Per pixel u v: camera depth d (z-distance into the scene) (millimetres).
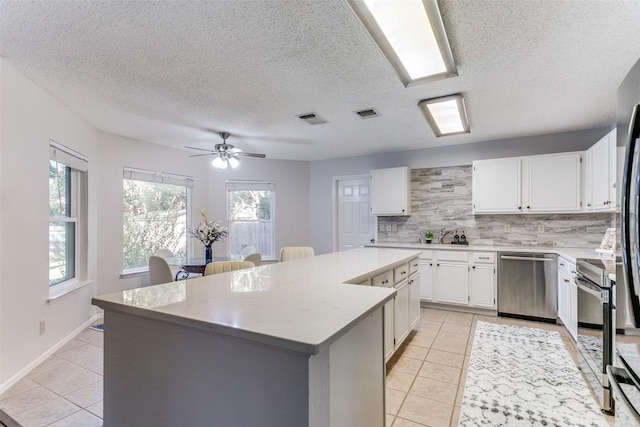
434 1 1584
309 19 1816
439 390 2277
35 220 2666
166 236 4836
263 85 2678
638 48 2090
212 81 2607
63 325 3100
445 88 2730
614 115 3406
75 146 3355
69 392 2258
